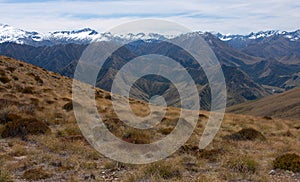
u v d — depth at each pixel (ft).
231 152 62.28
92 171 47.03
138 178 43.55
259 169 49.90
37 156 53.16
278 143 77.66
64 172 46.11
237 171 47.91
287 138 87.76
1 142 62.90
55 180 42.57
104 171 47.73
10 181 40.65
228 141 76.18
